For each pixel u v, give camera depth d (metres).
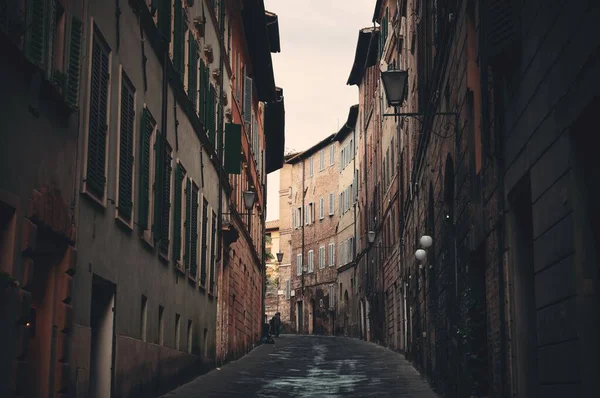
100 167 12.79
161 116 17.55
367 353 37.09
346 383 21.89
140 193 15.56
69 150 11.35
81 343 11.91
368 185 53.62
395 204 39.12
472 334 14.12
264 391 19.55
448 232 18.17
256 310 43.81
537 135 9.66
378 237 48.22
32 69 9.71
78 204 11.76
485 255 13.64
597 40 7.38
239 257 33.72
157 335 17.47
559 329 8.98
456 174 16.27
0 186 8.95
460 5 14.66
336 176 69.06
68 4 11.20
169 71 18.44
